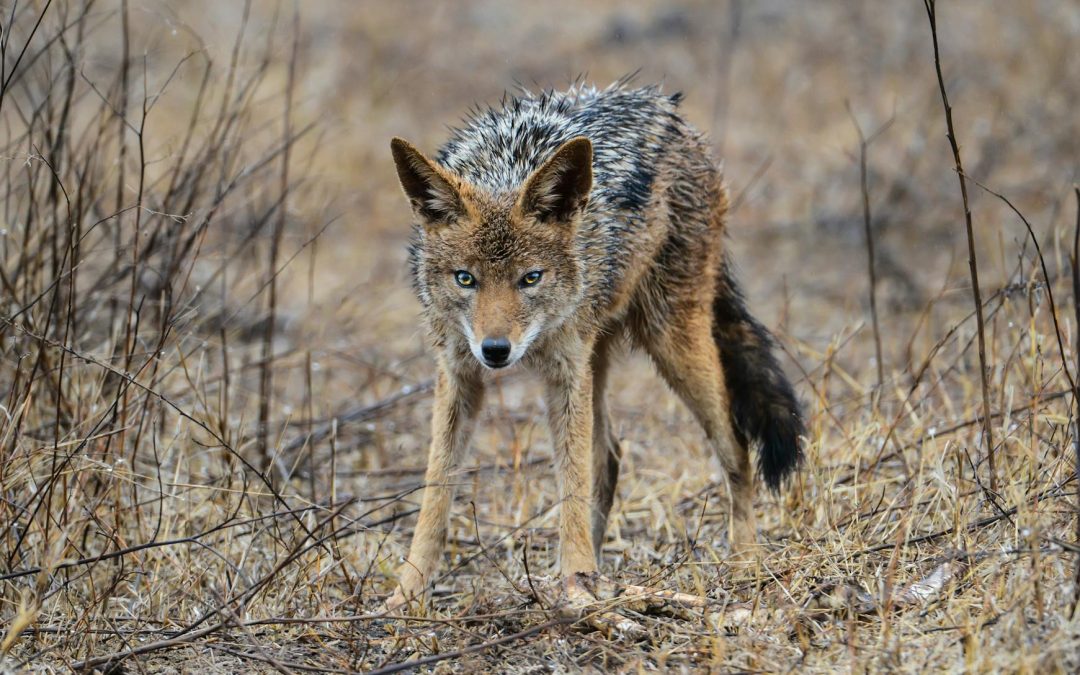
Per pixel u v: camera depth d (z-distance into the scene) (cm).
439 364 956
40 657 766
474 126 1047
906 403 1131
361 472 1177
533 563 1004
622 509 1103
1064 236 1236
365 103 2559
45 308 1080
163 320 1061
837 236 2006
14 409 939
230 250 1716
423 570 906
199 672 772
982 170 2042
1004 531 845
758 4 2927
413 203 934
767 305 1789
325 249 2017
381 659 792
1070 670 668
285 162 1241
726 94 2503
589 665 770
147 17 2606
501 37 2975
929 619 770
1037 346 994
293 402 1431
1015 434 966
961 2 2691
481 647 750
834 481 981
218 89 2211
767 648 752
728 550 961
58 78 1140
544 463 1245
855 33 2728
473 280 912
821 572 859
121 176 1142
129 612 855
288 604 852
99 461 916
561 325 941
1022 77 2359
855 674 698
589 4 3164
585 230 947
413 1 3161
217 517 983
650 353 1072
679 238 1053
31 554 894
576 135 984
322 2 3103
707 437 1065
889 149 2248
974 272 890
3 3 1218
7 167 1184
